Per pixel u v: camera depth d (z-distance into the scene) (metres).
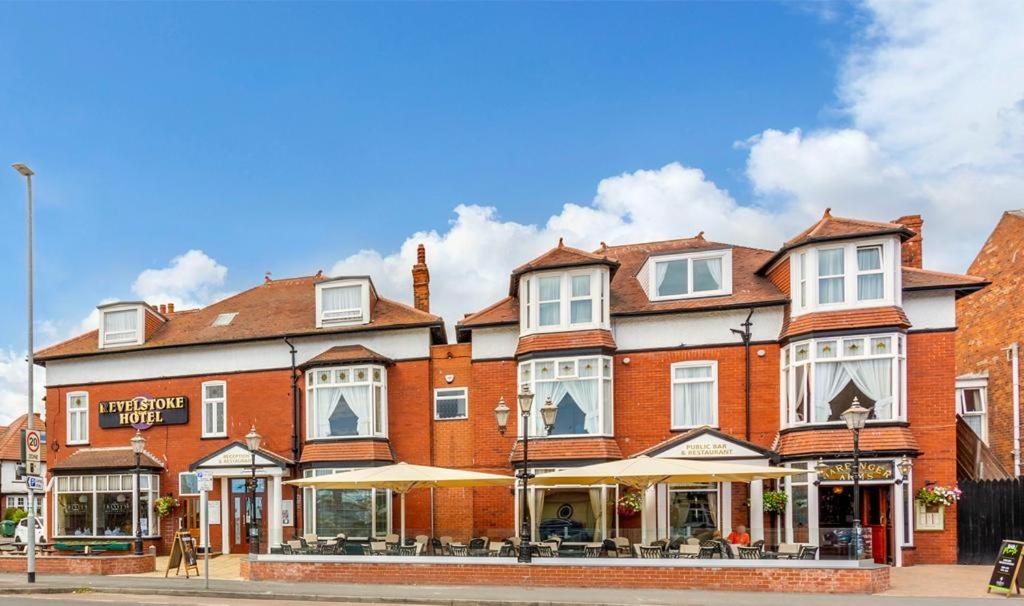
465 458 24.81
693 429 22.48
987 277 29.73
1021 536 20.25
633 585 17.72
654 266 24.14
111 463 26.81
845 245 21.58
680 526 22.14
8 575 21.55
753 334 23.00
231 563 23.98
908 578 18.27
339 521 24.78
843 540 16.94
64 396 28.70
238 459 25.38
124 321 28.53
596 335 23.28
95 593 18.45
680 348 23.41
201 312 29.95
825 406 21.25
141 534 24.91
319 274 31.20
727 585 17.20
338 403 25.39
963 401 29.34
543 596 16.41
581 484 21.28
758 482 21.27
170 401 27.31
